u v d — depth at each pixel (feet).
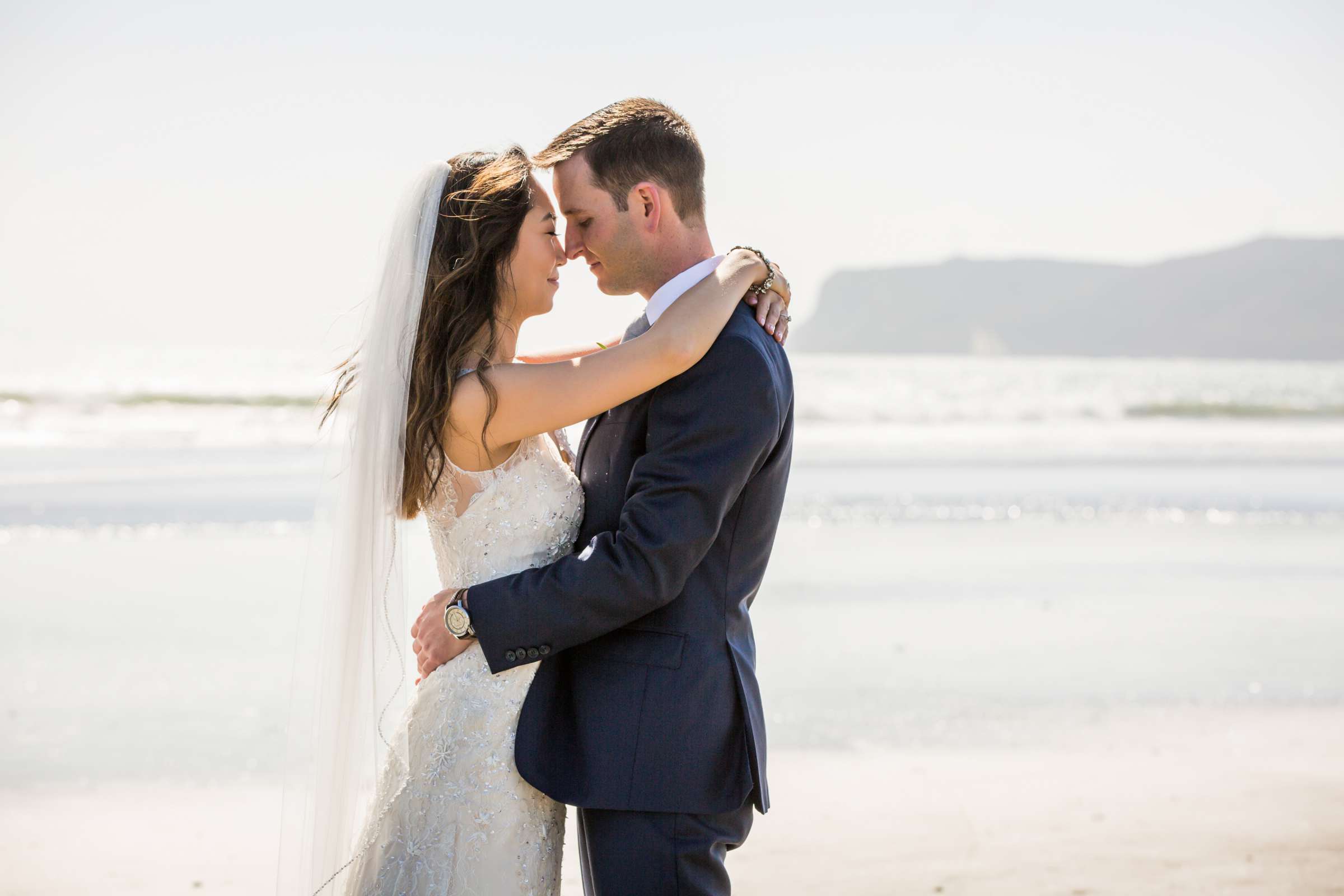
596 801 7.21
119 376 124.77
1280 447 71.56
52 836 13.43
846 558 32.71
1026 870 12.84
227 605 25.17
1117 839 13.82
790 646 22.90
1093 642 23.52
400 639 7.61
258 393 86.99
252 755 16.25
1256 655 22.61
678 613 7.45
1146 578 30.25
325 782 7.63
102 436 63.36
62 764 15.74
